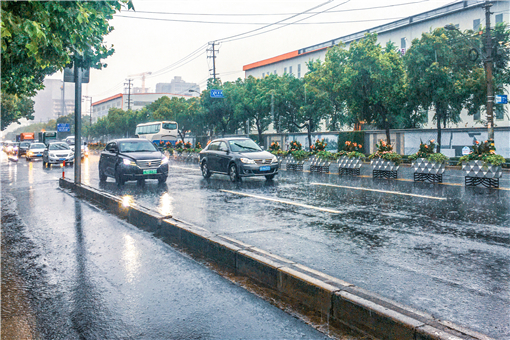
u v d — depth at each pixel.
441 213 7.71
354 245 5.50
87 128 109.94
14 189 12.91
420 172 13.88
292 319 3.31
